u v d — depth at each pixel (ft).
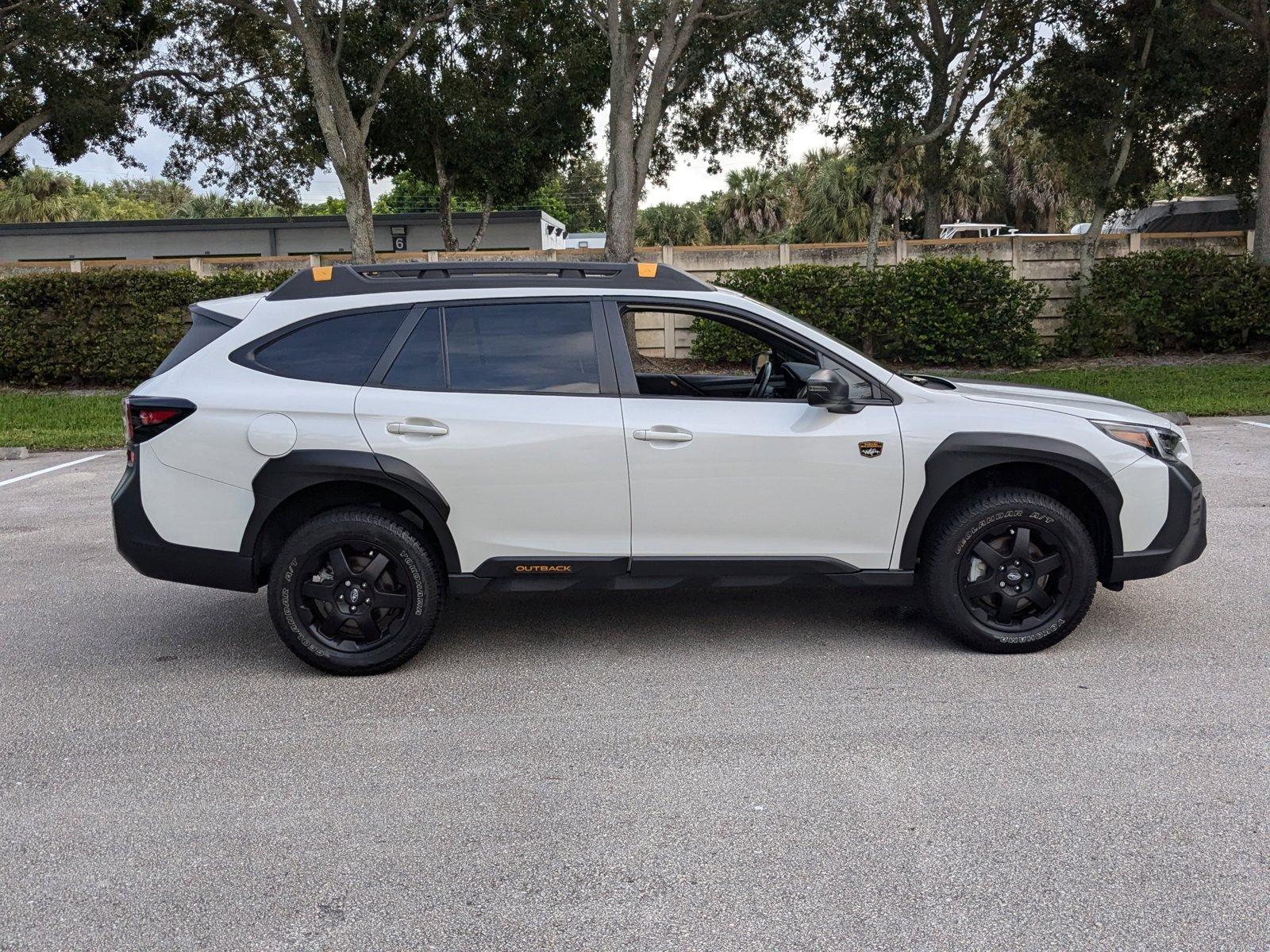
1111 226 78.07
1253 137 61.57
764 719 13.21
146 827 10.66
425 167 77.97
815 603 18.49
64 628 17.69
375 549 14.84
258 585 15.43
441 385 14.93
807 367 15.66
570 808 10.93
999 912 8.82
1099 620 17.07
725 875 9.53
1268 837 9.97
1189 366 54.03
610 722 13.23
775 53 56.24
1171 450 15.46
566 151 74.23
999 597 15.26
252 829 10.57
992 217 151.53
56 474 33.60
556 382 15.02
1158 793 10.92
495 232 97.30
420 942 8.59
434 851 10.07
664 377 16.21
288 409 14.65
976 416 15.10
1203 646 15.57
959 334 54.95
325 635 15.07
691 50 56.39
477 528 14.88
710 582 15.24
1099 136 58.29
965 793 11.02
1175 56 54.54
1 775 11.93
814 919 8.79
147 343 55.36
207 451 14.62
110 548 23.41
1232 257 57.26
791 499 14.97
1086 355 59.06
